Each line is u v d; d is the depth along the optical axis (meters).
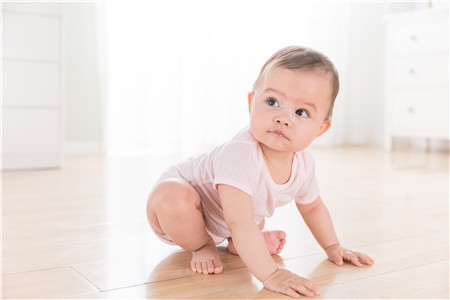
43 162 2.51
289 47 0.91
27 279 0.89
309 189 1.03
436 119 3.13
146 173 2.35
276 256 1.05
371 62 4.01
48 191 1.84
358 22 3.95
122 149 3.25
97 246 1.11
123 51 3.18
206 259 0.96
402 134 3.36
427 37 3.13
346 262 1.01
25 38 2.41
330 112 0.92
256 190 0.92
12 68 2.40
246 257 0.86
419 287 0.87
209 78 3.45
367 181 2.17
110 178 2.18
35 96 2.46
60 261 1.00
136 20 3.19
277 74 0.86
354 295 0.83
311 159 1.00
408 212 1.52
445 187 2.02
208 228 1.04
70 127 3.18
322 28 3.78
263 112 0.87
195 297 0.81
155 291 0.84
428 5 3.76
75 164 2.69
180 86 3.31
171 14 3.28
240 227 0.87
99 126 3.25
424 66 3.17
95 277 0.90
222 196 0.89
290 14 3.66
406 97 3.30
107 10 3.11
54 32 2.47
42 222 1.34
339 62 3.86
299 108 0.86
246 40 3.56
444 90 3.07
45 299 0.80
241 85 3.57
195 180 0.99
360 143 4.08
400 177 2.30
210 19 3.42
